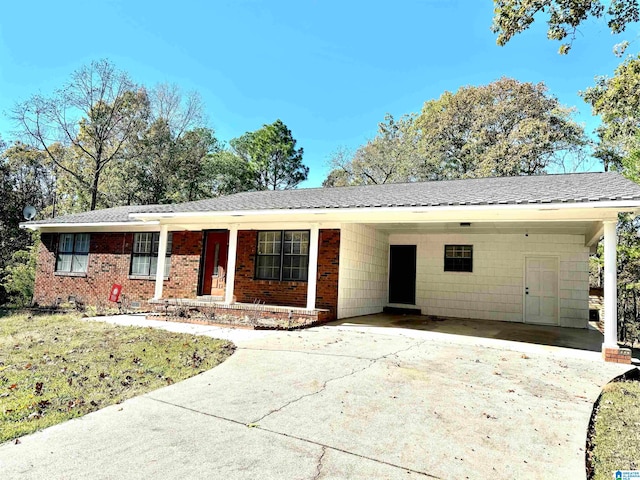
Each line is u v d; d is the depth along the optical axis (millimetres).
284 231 11672
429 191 10766
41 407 4320
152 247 14148
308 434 3736
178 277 13375
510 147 26531
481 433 3838
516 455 3428
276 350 7020
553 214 7828
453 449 3506
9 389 4922
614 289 7074
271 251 11789
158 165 29609
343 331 9039
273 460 3230
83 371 5750
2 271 16578
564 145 26297
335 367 5957
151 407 4371
